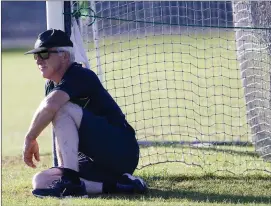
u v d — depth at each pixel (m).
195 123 24.19
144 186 14.58
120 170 14.47
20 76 47.12
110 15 21.61
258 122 18.28
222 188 15.08
